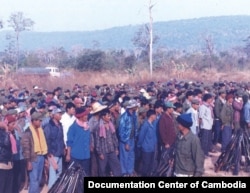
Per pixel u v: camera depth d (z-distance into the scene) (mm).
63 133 11477
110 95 17281
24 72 52156
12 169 10156
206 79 49969
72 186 9078
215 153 17094
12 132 10234
